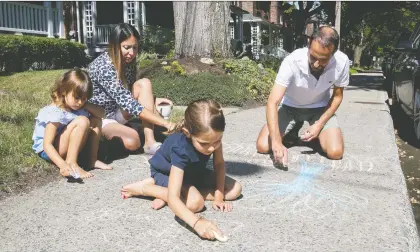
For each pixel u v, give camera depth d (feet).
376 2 83.56
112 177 10.64
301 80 11.94
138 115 11.69
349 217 8.35
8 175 10.32
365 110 24.35
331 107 12.26
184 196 8.32
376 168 11.70
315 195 9.55
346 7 88.79
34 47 37.42
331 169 11.57
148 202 8.97
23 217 8.28
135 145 12.39
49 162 11.27
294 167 11.71
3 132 13.55
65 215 8.35
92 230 7.70
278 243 7.22
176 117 18.29
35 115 16.66
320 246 7.13
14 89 27.50
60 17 50.75
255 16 100.37
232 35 86.53
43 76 30.94
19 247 7.12
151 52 47.65
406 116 25.86
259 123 18.95
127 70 12.48
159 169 8.74
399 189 10.04
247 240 7.32
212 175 9.25
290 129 13.57
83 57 46.14
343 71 11.80
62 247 7.11
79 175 9.89
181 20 31.22
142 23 60.18
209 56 30.99
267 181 10.48
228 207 8.54
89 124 10.66
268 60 47.34
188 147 7.66
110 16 63.31
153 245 7.13
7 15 44.19
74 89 10.18
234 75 28.02
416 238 7.91
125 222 8.01
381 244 7.23
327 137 12.54
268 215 8.39
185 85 25.36
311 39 10.77
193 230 7.65
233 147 14.05
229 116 20.98
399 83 22.85
